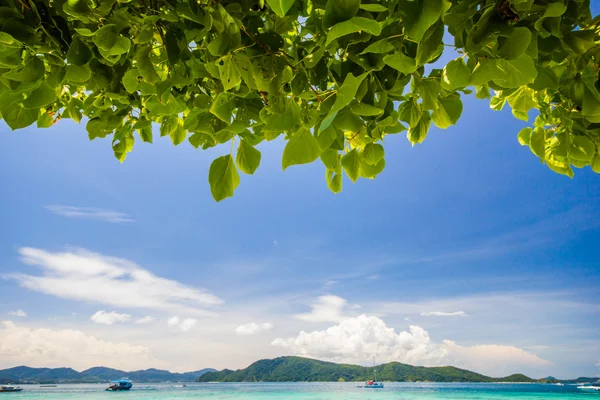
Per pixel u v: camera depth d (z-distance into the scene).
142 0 1.44
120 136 2.28
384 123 1.65
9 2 1.23
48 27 1.29
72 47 1.34
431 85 1.63
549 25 1.29
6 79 1.38
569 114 1.82
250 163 1.77
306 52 1.58
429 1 1.04
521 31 1.16
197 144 2.15
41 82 1.43
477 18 1.19
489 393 120.38
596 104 1.56
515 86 1.27
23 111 1.64
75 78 1.45
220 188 1.71
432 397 101.19
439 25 1.19
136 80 1.56
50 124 2.14
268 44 1.42
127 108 2.14
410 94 1.94
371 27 0.96
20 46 1.32
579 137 1.92
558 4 1.20
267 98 1.59
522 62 1.25
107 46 1.29
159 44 1.80
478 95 2.06
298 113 1.53
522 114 2.22
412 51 1.47
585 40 1.39
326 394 114.00
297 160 1.43
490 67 1.26
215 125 1.86
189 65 1.58
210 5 1.36
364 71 1.46
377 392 126.00
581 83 1.63
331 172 1.90
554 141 2.11
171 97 1.83
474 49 1.18
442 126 1.88
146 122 2.18
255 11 1.46
